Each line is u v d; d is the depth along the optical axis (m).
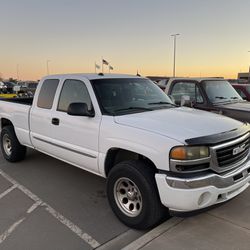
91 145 4.27
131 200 3.77
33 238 3.61
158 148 3.35
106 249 3.38
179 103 6.75
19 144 6.41
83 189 5.12
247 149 3.93
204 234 3.47
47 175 5.80
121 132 3.78
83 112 4.18
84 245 3.46
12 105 6.27
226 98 7.47
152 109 4.45
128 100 4.52
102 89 4.45
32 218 4.11
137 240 3.39
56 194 4.92
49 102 5.21
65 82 4.95
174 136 3.34
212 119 4.00
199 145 3.26
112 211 4.21
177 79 7.93
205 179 3.23
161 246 3.25
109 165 4.12
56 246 3.45
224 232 3.52
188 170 3.25
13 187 5.23
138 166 3.55
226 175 3.42
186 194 3.19
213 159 3.32
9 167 6.31
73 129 4.55
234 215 3.93
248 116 6.38
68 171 6.03
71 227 3.87
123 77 4.98
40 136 5.41
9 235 3.67
